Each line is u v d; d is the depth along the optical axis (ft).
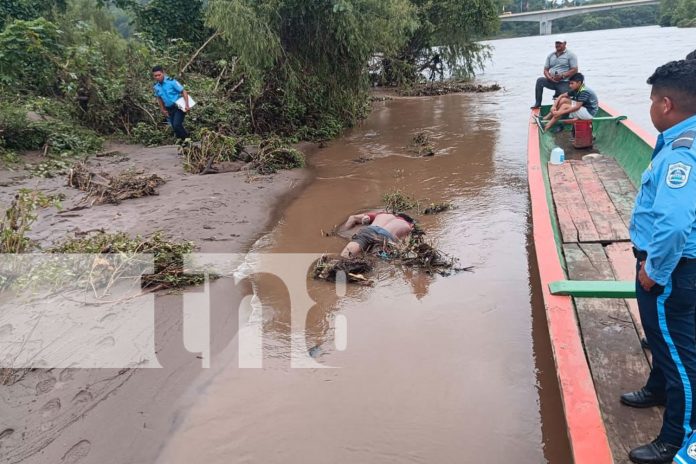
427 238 21.90
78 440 11.84
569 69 37.65
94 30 48.52
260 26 36.52
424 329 15.80
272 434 12.08
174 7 56.75
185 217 24.31
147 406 12.92
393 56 75.36
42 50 38.78
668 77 8.43
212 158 32.22
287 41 40.16
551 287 13.23
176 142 37.37
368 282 18.72
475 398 12.93
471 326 15.80
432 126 46.09
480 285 18.07
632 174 25.25
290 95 40.27
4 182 29.35
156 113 41.60
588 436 9.18
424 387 13.38
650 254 8.29
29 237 21.85
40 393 13.15
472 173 30.83
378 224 21.79
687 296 8.52
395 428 12.10
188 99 35.63
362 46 40.93
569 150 31.55
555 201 23.07
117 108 41.11
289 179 30.89
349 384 13.64
